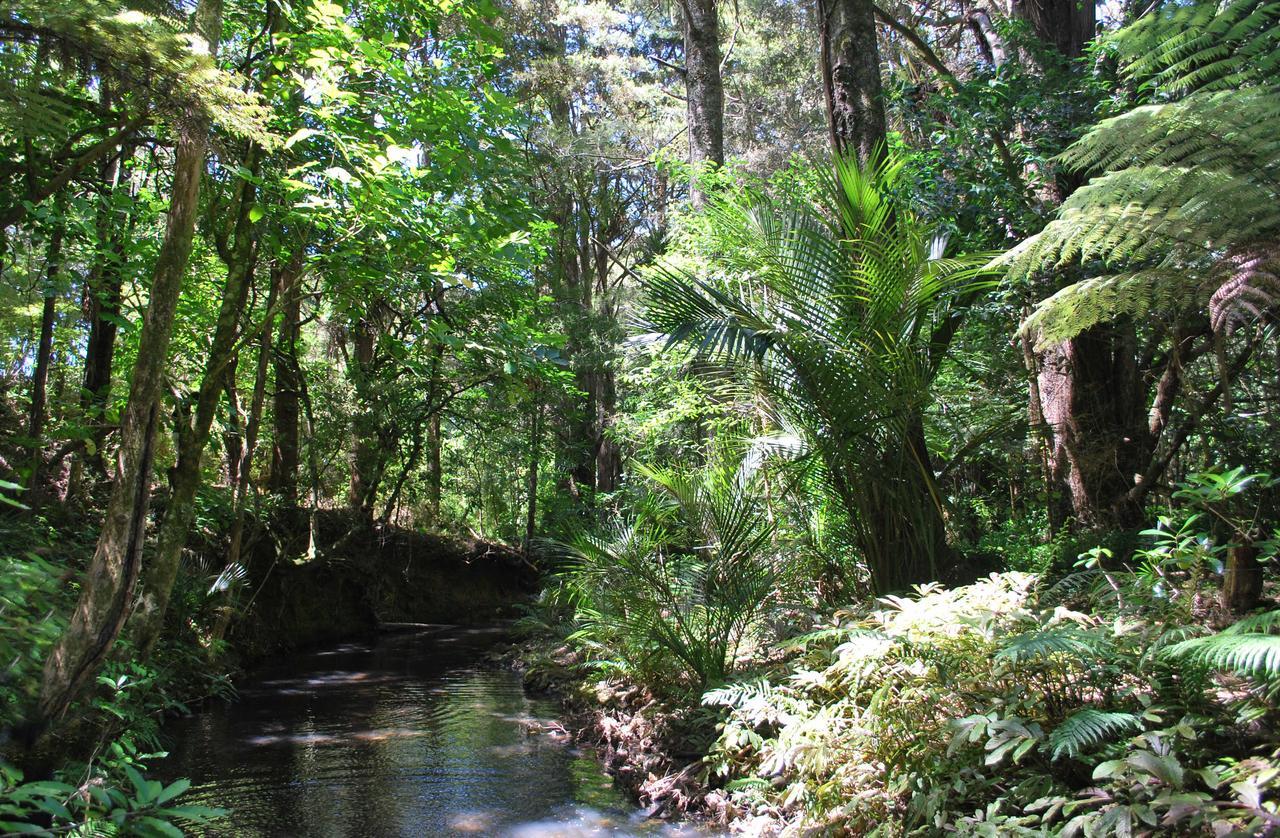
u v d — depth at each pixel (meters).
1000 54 9.09
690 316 5.06
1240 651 2.40
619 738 5.48
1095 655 3.04
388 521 13.48
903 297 4.90
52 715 3.43
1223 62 3.93
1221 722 2.90
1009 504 9.70
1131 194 3.88
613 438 14.20
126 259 6.55
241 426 8.20
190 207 3.92
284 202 6.30
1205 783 2.62
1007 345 8.36
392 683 8.23
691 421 10.92
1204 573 3.87
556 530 6.90
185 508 5.04
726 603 5.21
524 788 4.78
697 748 4.79
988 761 2.85
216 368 5.42
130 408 3.65
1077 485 7.46
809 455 5.30
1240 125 3.54
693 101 11.25
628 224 20.23
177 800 4.51
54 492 7.25
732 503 5.36
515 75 16.20
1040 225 6.93
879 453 5.18
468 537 15.72
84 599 3.49
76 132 5.28
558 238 15.78
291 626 10.61
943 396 8.02
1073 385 7.62
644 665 5.77
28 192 4.89
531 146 14.59
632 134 17.20
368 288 7.04
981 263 5.17
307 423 11.66
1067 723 2.79
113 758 3.97
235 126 4.23
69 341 8.16
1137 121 3.77
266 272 8.20
